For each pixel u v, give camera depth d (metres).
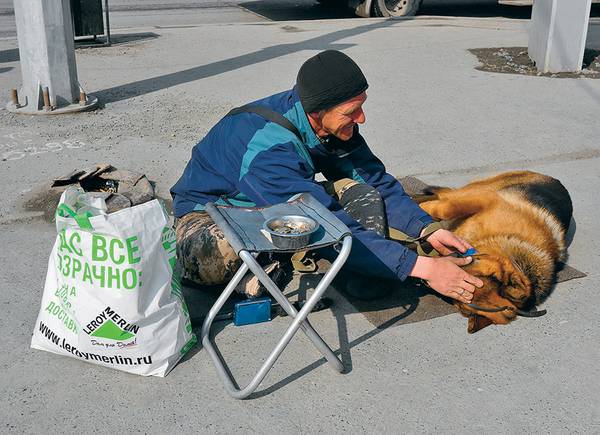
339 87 2.63
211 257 2.89
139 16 12.34
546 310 3.09
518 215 3.33
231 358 2.73
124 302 2.45
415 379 2.62
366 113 6.05
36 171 4.66
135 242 2.41
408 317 3.02
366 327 2.94
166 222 2.52
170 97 6.50
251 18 12.28
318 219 2.50
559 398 2.54
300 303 3.03
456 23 10.99
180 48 8.80
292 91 2.87
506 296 2.99
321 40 9.41
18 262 3.46
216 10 13.25
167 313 2.57
